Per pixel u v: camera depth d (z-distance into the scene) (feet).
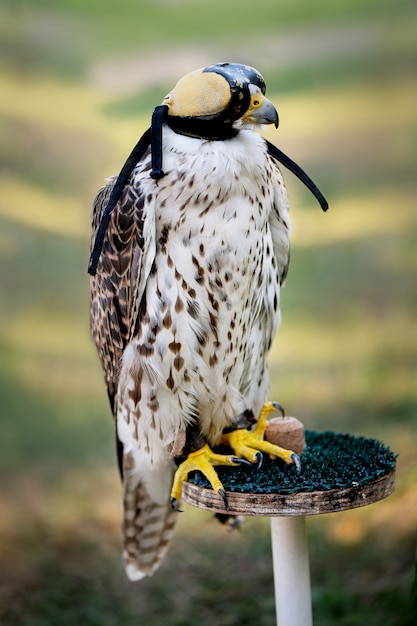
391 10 71.00
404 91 65.21
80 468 36.99
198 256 16.03
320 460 16.87
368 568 28.12
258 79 15.39
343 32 71.87
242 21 76.28
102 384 43.91
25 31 67.87
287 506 15.42
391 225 52.60
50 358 45.52
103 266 17.56
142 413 17.57
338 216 54.24
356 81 66.23
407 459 33.06
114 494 35.04
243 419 18.28
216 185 15.57
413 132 60.70
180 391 17.10
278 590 17.21
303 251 51.83
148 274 16.26
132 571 21.33
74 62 66.90
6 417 40.68
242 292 16.55
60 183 54.80
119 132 58.13
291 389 40.91
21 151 56.03
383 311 46.16
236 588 28.45
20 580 29.48
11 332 47.11
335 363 42.37
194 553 30.73
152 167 15.17
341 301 47.29
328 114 62.90
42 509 33.88
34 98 61.21
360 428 36.04
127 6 75.20
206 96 15.17
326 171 57.47
